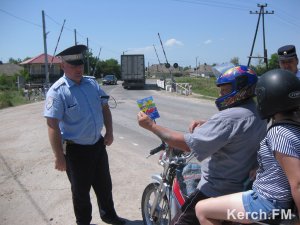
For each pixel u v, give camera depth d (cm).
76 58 441
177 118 1606
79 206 465
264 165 255
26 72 7269
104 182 486
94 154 462
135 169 741
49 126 436
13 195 624
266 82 251
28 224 512
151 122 325
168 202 382
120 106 2230
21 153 920
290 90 245
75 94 446
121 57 4569
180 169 375
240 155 300
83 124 448
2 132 1303
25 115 1852
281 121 247
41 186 664
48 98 438
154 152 392
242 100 300
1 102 2644
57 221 518
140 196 595
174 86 3925
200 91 4119
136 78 4559
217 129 293
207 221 287
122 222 495
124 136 1123
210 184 313
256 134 297
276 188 249
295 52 535
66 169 466
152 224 434
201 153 297
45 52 3691
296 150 236
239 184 305
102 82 6594
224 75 302
